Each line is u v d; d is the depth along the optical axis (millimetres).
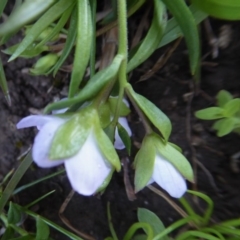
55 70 66
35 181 81
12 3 90
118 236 84
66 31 78
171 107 79
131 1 72
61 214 87
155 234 72
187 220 73
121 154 82
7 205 89
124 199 83
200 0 62
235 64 75
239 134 75
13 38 90
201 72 77
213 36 76
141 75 81
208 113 66
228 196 76
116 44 78
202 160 77
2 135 91
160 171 55
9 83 91
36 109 90
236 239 72
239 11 61
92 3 62
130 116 81
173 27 67
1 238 82
